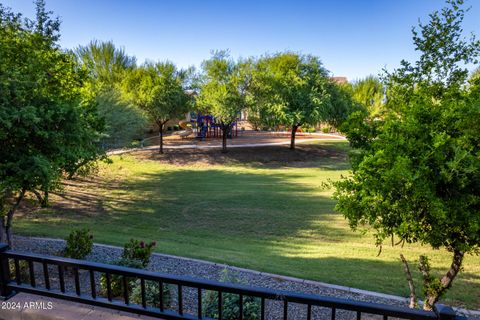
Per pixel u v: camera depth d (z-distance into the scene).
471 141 2.90
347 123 4.12
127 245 5.30
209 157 20.41
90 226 8.64
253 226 8.88
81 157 5.77
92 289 2.15
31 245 6.61
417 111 3.18
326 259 6.46
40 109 4.44
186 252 6.54
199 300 1.92
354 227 3.75
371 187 3.19
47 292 2.26
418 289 5.13
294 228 8.71
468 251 3.12
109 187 13.39
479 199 2.79
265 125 21.17
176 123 35.44
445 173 2.71
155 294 3.87
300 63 22.11
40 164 4.37
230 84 19.31
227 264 5.86
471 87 3.57
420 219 3.08
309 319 1.71
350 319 4.16
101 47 24.12
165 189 13.23
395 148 3.05
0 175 4.39
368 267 6.06
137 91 19.64
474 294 5.09
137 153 20.48
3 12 6.16
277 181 15.04
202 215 9.84
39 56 5.95
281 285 5.05
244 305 3.39
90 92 10.34
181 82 20.97
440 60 4.13
